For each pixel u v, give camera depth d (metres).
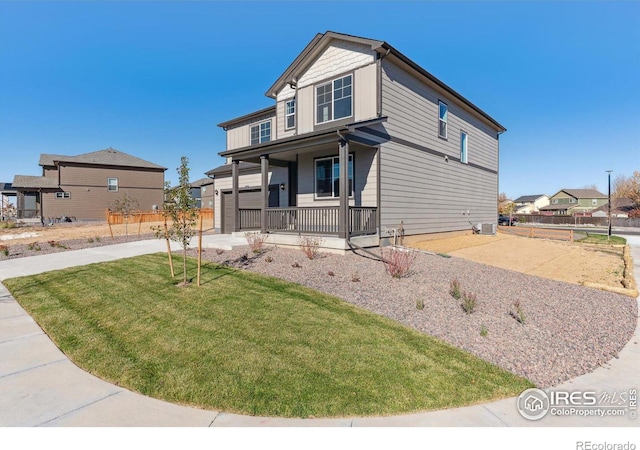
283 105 13.51
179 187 6.00
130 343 3.80
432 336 4.13
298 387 2.95
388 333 4.15
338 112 11.00
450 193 13.94
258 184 14.45
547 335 4.34
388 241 10.45
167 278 6.55
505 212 49.50
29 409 2.64
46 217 25.84
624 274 8.16
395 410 2.69
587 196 61.59
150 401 2.75
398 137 10.80
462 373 3.30
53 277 6.88
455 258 9.25
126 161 29.62
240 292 5.64
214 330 4.13
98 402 2.73
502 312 5.06
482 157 16.73
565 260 10.41
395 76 10.71
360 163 10.45
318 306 5.03
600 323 4.96
